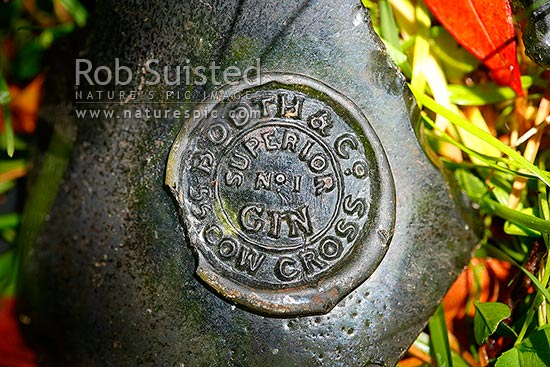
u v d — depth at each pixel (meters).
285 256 0.15
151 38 0.16
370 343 0.15
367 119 0.16
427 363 0.18
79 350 0.16
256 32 0.16
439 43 0.19
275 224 0.15
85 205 0.16
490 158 0.18
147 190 0.16
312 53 0.16
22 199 0.20
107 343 0.16
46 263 0.16
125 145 0.16
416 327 0.16
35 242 0.17
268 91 0.16
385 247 0.15
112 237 0.16
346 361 0.15
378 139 0.16
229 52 0.16
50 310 0.16
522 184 0.18
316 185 0.15
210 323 0.15
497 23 0.17
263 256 0.15
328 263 0.15
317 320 0.15
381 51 0.16
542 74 0.19
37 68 0.21
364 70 0.16
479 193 0.18
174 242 0.15
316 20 0.16
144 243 0.15
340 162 0.15
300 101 0.16
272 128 0.15
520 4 0.17
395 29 0.18
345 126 0.16
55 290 0.16
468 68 0.19
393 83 0.16
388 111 0.16
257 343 0.15
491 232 0.19
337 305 0.15
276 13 0.16
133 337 0.16
